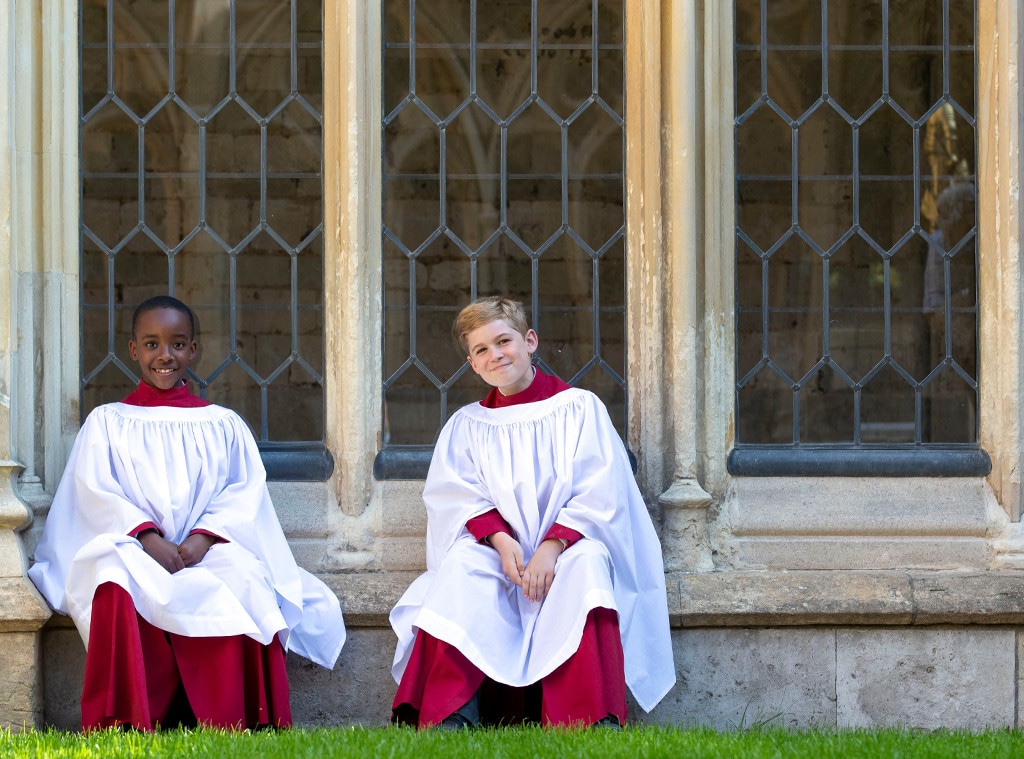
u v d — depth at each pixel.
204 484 6.18
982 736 5.70
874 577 6.55
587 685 5.61
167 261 6.93
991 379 6.82
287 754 4.81
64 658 6.33
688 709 6.49
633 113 6.84
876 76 7.03
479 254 6.97
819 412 6.96
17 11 6.50
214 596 5.75
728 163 6.86
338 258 6.72
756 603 6.42
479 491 6.15
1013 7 6.80
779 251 6.98
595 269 6.95
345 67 6.65
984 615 6.45
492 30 7.03
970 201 7.00
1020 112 6.78
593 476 6.04
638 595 6.15
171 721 6.07
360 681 6.49
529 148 7.01
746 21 7.02
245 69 6.99
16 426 6.39
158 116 6.95
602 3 7.01
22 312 6.45
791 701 6.50
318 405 6.89
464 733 5.31
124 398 6.65
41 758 4.86
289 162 6.96
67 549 6.09
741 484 6.75
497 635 5.78
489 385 6.93
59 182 6.62
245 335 6.93
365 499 6.68
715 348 6.73
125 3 6.95
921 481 6.78
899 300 7.00
